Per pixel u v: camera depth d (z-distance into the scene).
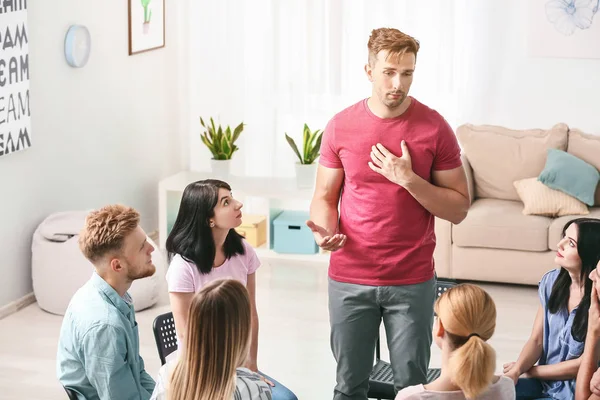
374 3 7.17
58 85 6.09
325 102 7.43
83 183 6.47
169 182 7.11
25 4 5.53
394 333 3.69
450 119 7.25
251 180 7.20
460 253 6.29
